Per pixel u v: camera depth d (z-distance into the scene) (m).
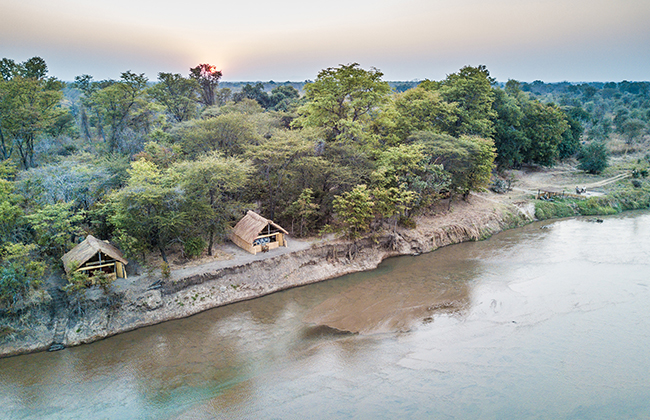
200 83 95.75
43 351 30.52
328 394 26.67
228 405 25.55
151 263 40.47
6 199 35.91
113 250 38.00
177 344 32.03
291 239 49.50
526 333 34.25
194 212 39.81
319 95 62.00
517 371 29.27
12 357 29.69
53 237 37.00
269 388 27.25
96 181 43.28
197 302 37.41
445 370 29.33
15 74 59.88
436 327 35.22
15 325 30.77
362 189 48.59
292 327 34.94
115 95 64.69
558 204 73.62
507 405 25.72
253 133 57.56
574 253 52.78
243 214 50.75
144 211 39.41
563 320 36.22
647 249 53.84
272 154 48.03
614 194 78.81
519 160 90.94
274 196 52.50
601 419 24.66
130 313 34.41
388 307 38.62
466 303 39.38
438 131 70.25
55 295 33.56
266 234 45.50
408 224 55.94
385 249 52.09
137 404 25.59
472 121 75.44
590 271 46.84
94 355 30.34
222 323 35.25
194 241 41.94
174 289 37.28
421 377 28.53
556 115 92.81
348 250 48.62
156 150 53.69
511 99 91.12
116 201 39.09
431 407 25.47
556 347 32.25
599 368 29.61
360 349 31.97
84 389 26.83
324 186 54.06
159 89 76.69
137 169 38.97
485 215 63.78
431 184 55.72
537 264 49.16
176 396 26.31
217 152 48.81
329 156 55.75
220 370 29.08
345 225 49.38
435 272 46.91
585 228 64.69
